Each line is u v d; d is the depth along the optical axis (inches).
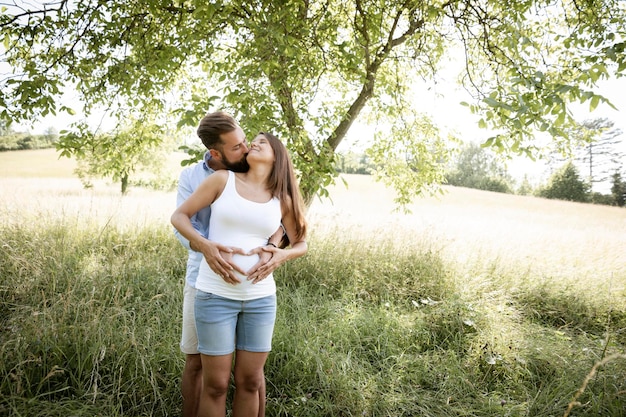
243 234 72.5
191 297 81.0
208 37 179.8
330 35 188.5
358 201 781.3
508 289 191.9
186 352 83.2
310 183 164.7
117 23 184.4
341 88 254.2
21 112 163.8
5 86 158.2
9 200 268.7
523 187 1800.0
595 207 1078.4
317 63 203.6
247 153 77.3
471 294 171.5
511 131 137.8
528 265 217.9
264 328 73.6
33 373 91.5
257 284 72.2
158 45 180.1
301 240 83.0
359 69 191.2
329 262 190.9
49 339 97.3
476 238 266.2
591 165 2086.6
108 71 183.8
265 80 169.6
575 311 175.6
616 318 172.6
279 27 157.4
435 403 103.0
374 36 201.3
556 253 257.6
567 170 1601.9
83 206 281.6
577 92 105.1
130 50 194.5
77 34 184.1
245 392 75.0
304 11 187.2
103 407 87.0
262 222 72.4
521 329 143.3
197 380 84.5
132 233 231.1
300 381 103.7
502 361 118.8
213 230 72.9
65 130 187.6
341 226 233.8
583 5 185.2
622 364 113.0
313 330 127.0
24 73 162.9
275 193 76.0
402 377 112.3
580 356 124.7
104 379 95.0
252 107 155.9
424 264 196.9
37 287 128.8
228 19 167.8
